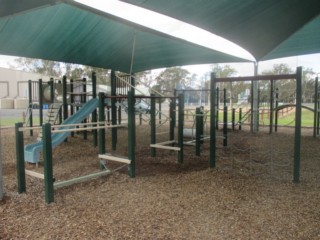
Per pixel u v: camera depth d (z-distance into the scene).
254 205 3.15
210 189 3.72
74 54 9.35
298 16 5.86
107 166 5.14
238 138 8.92
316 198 3.35
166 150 6.89
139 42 8.68
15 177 4.36
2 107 24.20
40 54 8.93
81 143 7.93
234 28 6.16
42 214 2.92
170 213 2.94
